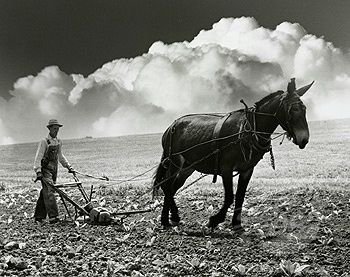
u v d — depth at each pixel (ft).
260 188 38.01
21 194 44.88
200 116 28.50
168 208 28.68
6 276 18.51
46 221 30.76
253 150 25.03
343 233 25.57
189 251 23.04
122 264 20.74
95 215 28.60
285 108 24.34
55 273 19.08
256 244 24.35
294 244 24.14
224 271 19.95
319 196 33.76
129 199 39.40
